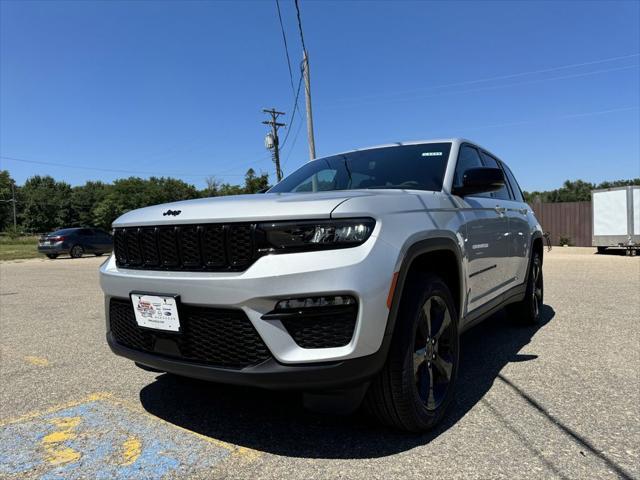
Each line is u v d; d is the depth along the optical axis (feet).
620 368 12.42
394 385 8.25
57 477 7.64
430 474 7.43
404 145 13.30
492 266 12.93
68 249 74.43
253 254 7.69
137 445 8.70
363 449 8.33
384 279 7.75
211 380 8.02
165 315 8.42
